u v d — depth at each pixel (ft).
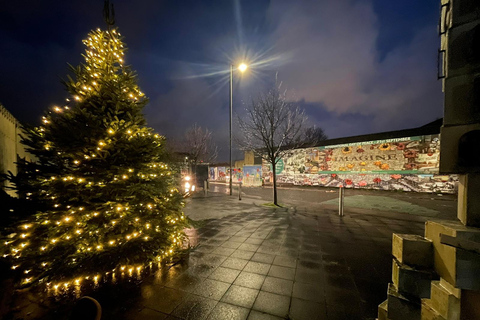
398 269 5.49
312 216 26.73
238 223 23.30
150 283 11.06
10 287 10.46
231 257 14.32
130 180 12.18
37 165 11.39
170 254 13.56
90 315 4.94
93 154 11.14
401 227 21.84
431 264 5.28
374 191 52.49
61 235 10.52
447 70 4.38
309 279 11.59
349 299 9.87
